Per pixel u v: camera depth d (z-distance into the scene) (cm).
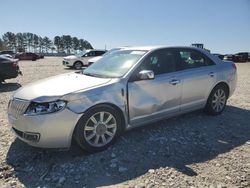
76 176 382
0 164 414
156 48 534
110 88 448
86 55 2391
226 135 527
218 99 631
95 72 523
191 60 582
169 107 530
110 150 453
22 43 11900
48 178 379
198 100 585
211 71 601
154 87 499
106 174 387
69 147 425
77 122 416
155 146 471
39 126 397
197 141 497
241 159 430
